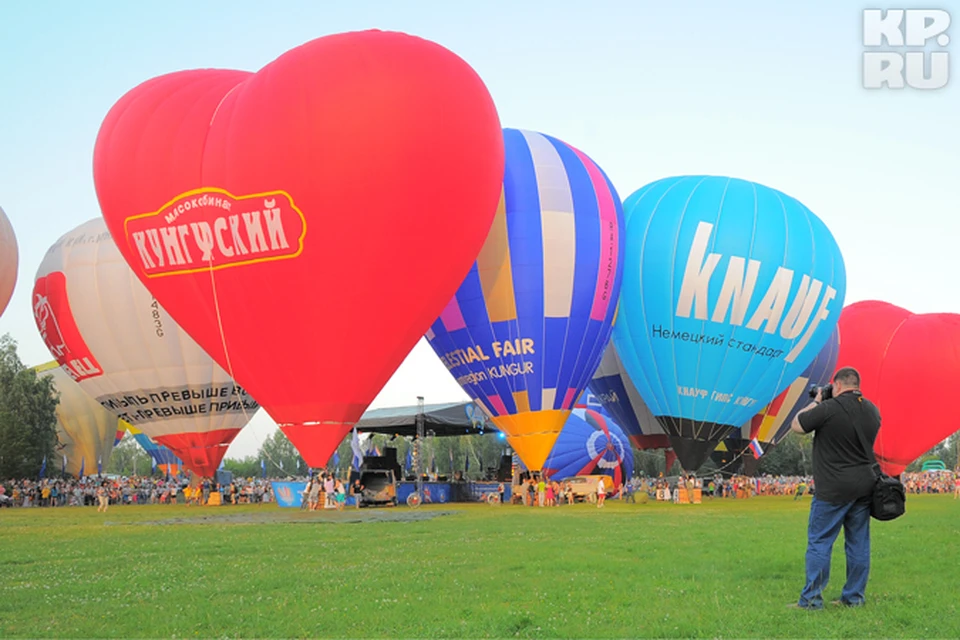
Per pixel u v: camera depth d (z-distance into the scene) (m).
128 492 48.34
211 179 22.88
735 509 27.80
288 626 6.39
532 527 17.42
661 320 34.44
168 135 23.67
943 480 56.19
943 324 44.00
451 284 24.50
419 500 35.84
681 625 5.99
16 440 54.50
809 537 6.71
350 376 23.42
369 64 22.91
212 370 36.53
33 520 24.52
